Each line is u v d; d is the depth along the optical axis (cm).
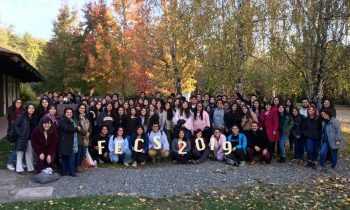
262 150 963
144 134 968
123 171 871
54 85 3538
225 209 613
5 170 849
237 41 1455
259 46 1474
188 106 1030
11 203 623
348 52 1272
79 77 2911
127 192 698
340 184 773
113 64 2441
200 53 1577
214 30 1497
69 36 3434
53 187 724
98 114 1041
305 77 1332
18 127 820
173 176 823
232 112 1038
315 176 841
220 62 1515
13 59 1144
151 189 721
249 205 632
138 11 2050
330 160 964
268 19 1391
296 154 1008
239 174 848
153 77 1955
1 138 1241
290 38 1321
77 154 844
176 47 1673
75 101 1427
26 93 3619
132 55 2144
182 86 1861
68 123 809
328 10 1254
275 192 709
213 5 1501
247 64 1667
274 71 1477
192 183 767
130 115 987
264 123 976
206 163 966
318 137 941
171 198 665
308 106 1041
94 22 2795
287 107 1098
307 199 673
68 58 3088
